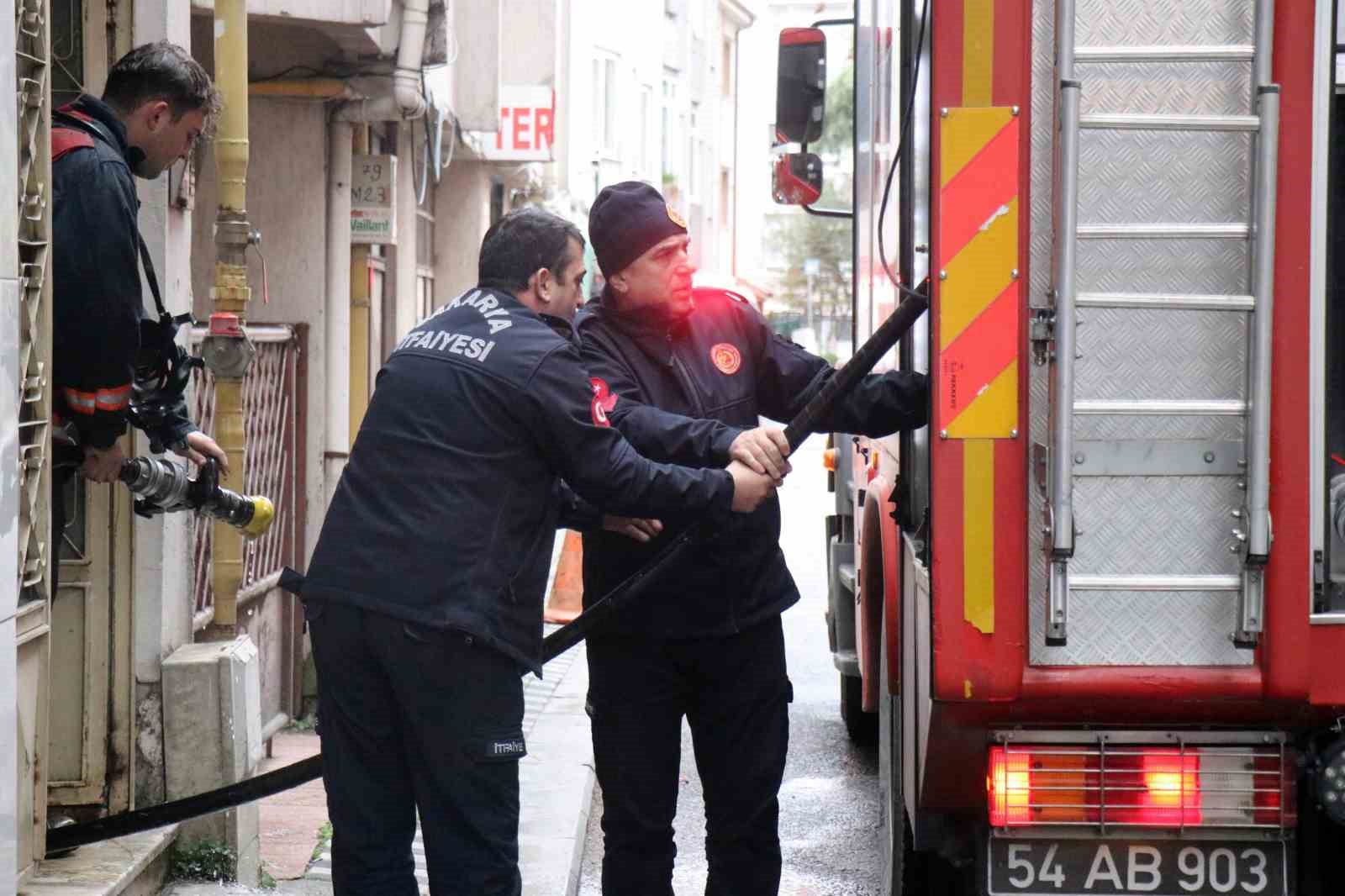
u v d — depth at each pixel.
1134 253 4.05
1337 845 4.38
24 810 5.12
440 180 18.34
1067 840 4.30
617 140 34.12
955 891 5.42
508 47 17.88
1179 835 4.28
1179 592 4.09
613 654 5.04
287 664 9.78
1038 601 4.13
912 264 5.19
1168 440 4.07
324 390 10.60
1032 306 4.09
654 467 4.57
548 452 4.54
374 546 4.46
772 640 5.08
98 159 4.86
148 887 5.82
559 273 4.76
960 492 4.11
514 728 4.52
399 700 4.47
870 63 7.01
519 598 4.51
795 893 6.83
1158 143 4.04
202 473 5.37
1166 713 4.19
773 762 5.10
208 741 6.02
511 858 4.52
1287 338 4.00
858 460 7.49
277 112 10.55
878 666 6.59
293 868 6.76
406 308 14.55
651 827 5.07
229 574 6.70
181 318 5.38
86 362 4.93
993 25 4.07
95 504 5.89
